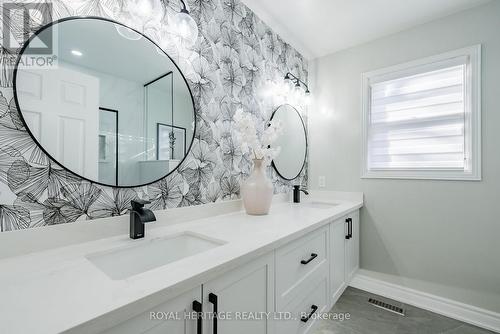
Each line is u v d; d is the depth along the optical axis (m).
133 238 1.01
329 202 2.17
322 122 2.46
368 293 2.06
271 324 1.01
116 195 1.06
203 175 1.44
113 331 0.52
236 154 1.65
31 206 0.84
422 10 1.78
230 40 1.63
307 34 2.11
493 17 1.65
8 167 0.80
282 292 1.08
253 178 1.54
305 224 1.29
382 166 2.13
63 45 0.91
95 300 0.54
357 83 2.25
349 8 1.78
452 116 1.82
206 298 0.73
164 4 1.25
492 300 1.62
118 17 1.08
